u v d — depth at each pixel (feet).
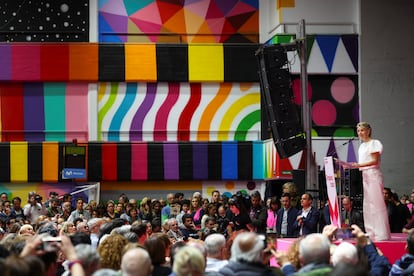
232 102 93.91
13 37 93.30
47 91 92.79
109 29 94.22
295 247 28.14
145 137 93.40
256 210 65.36
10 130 92.38
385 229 47.73
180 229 61.31
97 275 22.65
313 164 64.44
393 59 91.09
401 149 90.43
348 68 90.99
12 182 91.45
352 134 91.35
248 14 94.84
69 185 91.76
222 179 93.09
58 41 93.61
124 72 92.63
